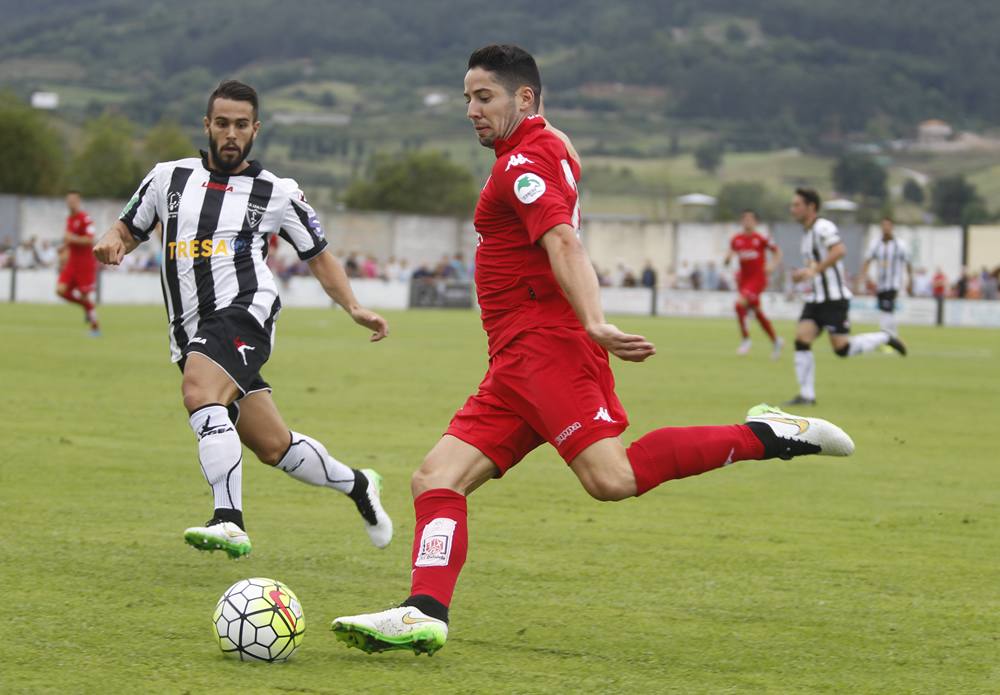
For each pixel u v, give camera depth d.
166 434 31.61
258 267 18.88
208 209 18.64
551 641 14.73
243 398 18.50
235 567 18.00
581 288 13.48
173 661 13.52
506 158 14.21
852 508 23.98
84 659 13.49
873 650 14.60
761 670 13.74
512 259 14.49
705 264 172.62
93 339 65.38
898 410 41.81
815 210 42.94
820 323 43.25
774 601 16.78
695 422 36.88
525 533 21.03
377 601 16.38
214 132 18.77
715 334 92.50
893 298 67.62
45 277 118.06
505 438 14.51
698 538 20.86
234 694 12.47
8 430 31.42
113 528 20.41
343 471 18.66
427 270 142.62
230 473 17.45
